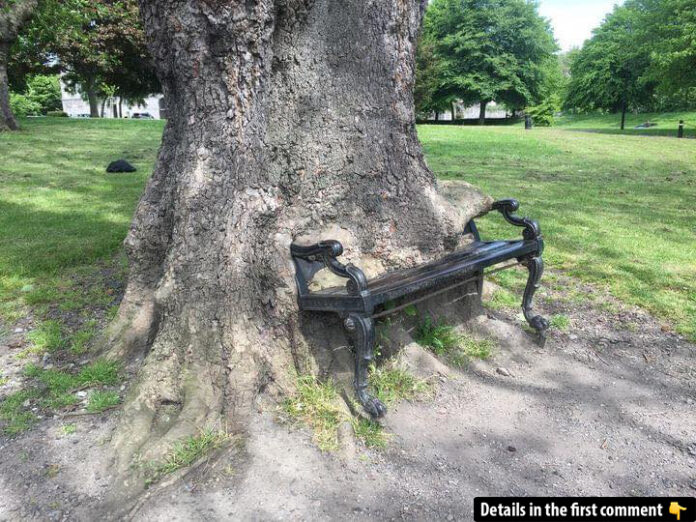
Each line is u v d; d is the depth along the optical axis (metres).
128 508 2.30
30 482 2.50
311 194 3.19
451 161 13.66
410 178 3.44
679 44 26.48
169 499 2.32
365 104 3.25
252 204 2.91
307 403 2.85
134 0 23.19
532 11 51.44
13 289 4.78
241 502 2.32
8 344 3.82
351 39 3.18
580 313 4.38
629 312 4.39
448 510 2.34
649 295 4.66
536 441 2.81
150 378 2.87
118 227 6.70
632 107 52.66
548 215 7.62
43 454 2.68
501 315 4.30
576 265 5.48
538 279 3.75
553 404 3.14
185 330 2.85
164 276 2.99
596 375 3.47
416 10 3.42
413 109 3.51
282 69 3.13
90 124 20.02
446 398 3.14
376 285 2.88
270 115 3.12
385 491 2.43
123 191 8.81
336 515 2.29
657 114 50.00
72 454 2.67
